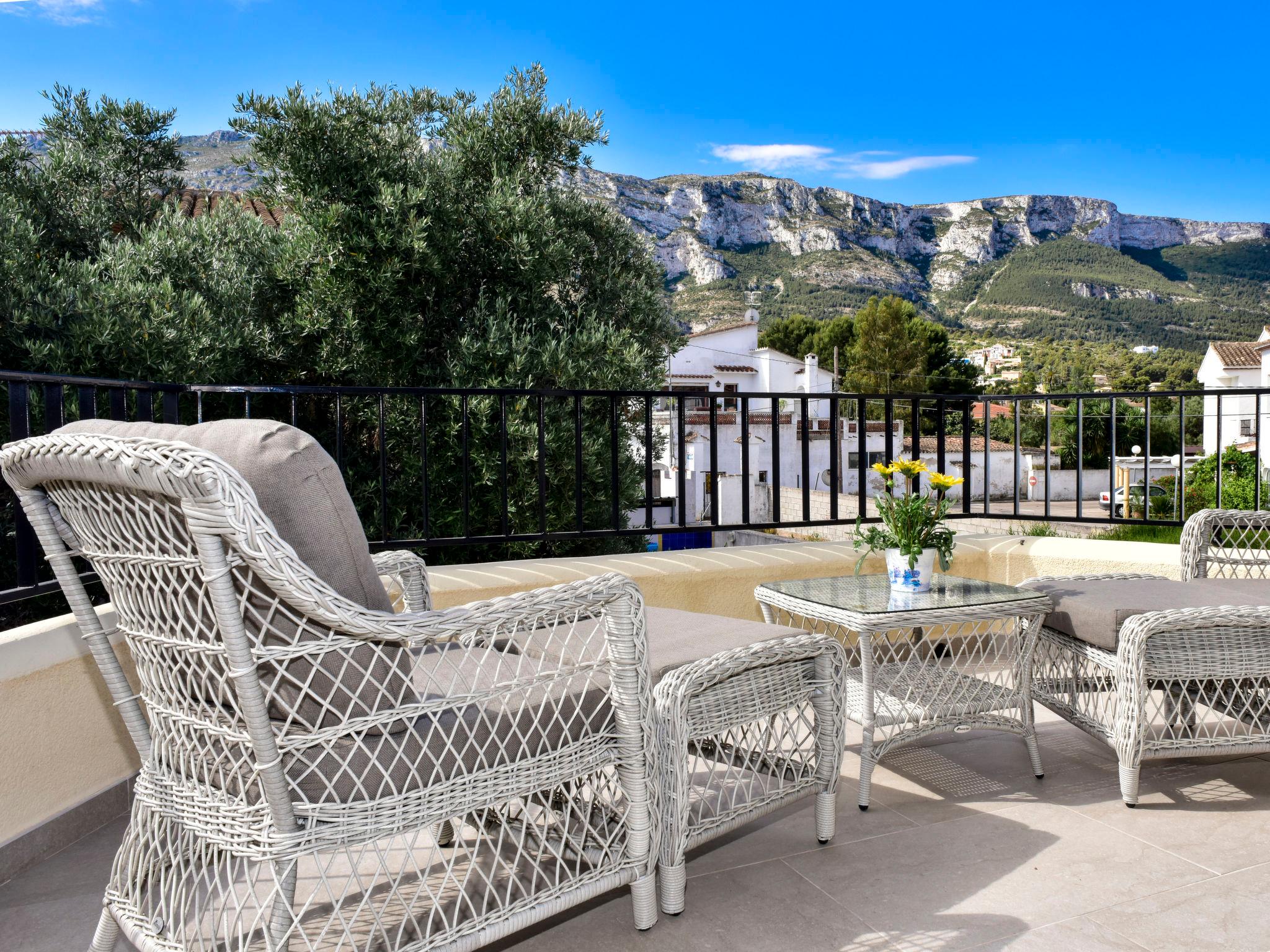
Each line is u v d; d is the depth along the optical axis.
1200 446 30.52
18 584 2.06
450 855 1.83
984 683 2.34
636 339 8.00
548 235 7.25
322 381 6.75
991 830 1.98
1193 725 2.24
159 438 1.10
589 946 1.53
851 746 2.57
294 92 6.46
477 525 6.82
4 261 5.15
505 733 1.33
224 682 1.13
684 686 1.58
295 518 1.12
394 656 1.27
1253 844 1.88
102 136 7.23
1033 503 29.27
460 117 7.81
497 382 6.54
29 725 1.88
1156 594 2.31
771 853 1.89
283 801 1.13
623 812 1.56
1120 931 1.54
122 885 1.41
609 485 7.18
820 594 2.33
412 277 6.82
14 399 2.04
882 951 1.50
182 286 6.05
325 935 1.44
